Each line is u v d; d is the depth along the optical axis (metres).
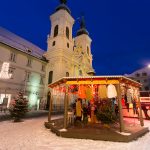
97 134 8.49
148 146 7.32
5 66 22.75
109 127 10.37
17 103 16.00
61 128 10.11
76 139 8.51
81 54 42.62
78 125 10.94
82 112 11.70
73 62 38.25
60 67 33.59
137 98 13.09
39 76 32.97
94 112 12.32
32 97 30.38
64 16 38.44
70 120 11.73
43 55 38.03
